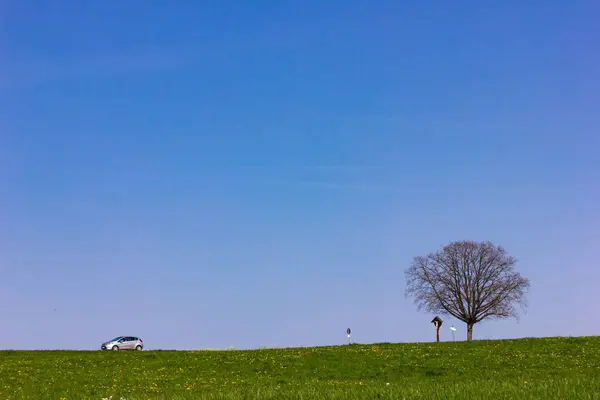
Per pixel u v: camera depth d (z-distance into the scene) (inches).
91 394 1491.1
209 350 2596.0
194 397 1026.1
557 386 984.9
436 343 2630.4
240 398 959.0
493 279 3789.4
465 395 886.4
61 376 1844.2
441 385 1091.3
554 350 2230.6
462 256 3843.5
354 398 902.4
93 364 2143.2
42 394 1464.1
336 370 1914.4
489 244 3865.7
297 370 1934.1
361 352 2331.4
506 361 2009.1
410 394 911.0
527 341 2503.7
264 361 2133.4
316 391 1016.2
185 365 2096.5
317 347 2588.6
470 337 3818.9
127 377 1827.0
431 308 3878.0
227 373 1908.2
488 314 3772.1
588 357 2058.3
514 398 855.1
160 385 1663.4
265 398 948.6
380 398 896.3
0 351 2642.7
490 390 940.6
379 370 1895.9
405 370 1882.4
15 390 1540.4
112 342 3129.9
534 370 1806.1
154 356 2354.8
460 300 3799.2
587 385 1024.9
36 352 2603.3
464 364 1974.7
